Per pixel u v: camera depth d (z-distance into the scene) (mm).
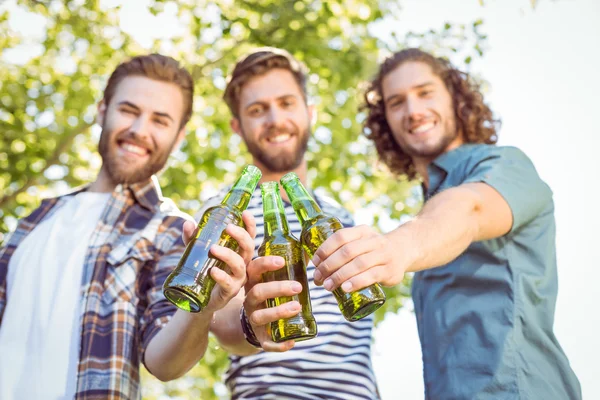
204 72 6086
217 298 1391
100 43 6105
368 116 3055
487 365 1878
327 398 2027
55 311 1962
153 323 1922
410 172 3018
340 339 2109
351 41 6137
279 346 1466
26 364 1901
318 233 1425
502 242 2027
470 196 1789
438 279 2104
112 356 1910
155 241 2156
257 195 2438
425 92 2586
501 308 1952
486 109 2680
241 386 2105
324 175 6336
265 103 2740
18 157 5801
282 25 5930
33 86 6137
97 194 2320
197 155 6195
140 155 2320
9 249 2180
